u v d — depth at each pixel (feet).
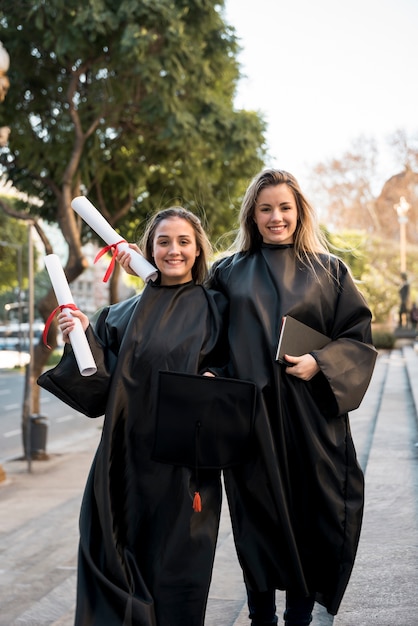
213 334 7.95
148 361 7.73
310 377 7.75
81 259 35.42
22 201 41.50
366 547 11.43
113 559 7.46
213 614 10.18
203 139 35.27
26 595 15.29
